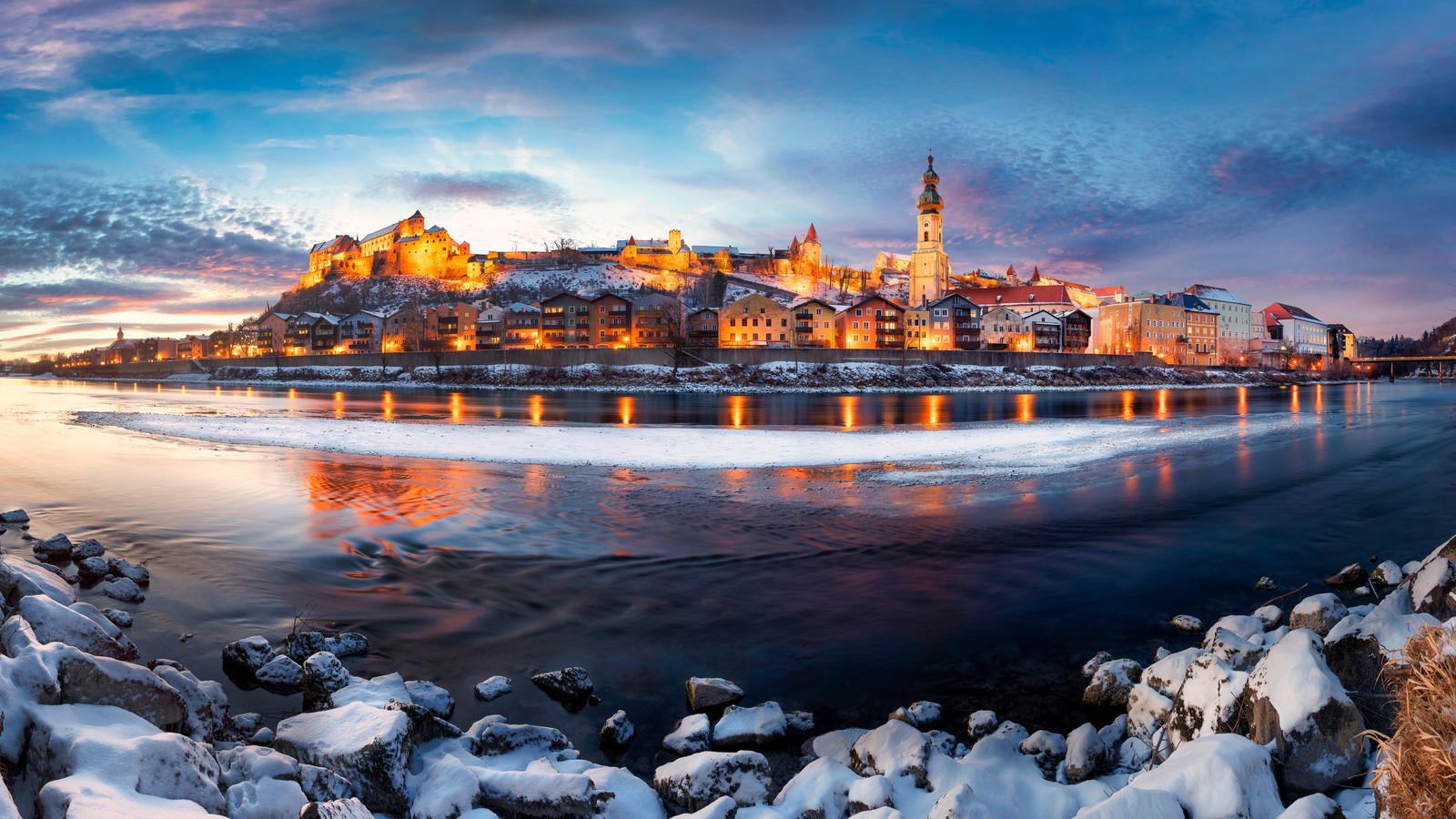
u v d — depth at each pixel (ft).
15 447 107.34
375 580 43.39
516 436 120.16
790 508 64.80
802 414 187.93
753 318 389.39
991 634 35.06
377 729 19.72
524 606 39.11
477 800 18.53
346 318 490.08
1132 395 314.96
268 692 27.91
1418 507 66.54
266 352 531.91
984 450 105.70
